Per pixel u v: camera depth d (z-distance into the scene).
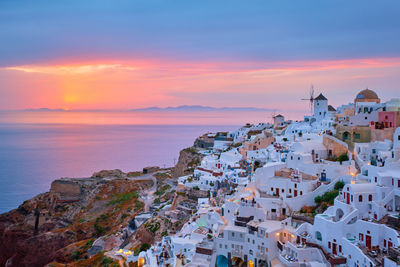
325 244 75.69
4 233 197.50
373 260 62.66
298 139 136.62
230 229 88.31
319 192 92.81
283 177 101.62
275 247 81.62
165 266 95.44
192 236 102.62
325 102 168.50
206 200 132.25
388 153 92.44
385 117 105.31
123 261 121.88
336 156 106.00
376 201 75.38
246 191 103.75
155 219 140.75
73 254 150.25
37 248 177.38
